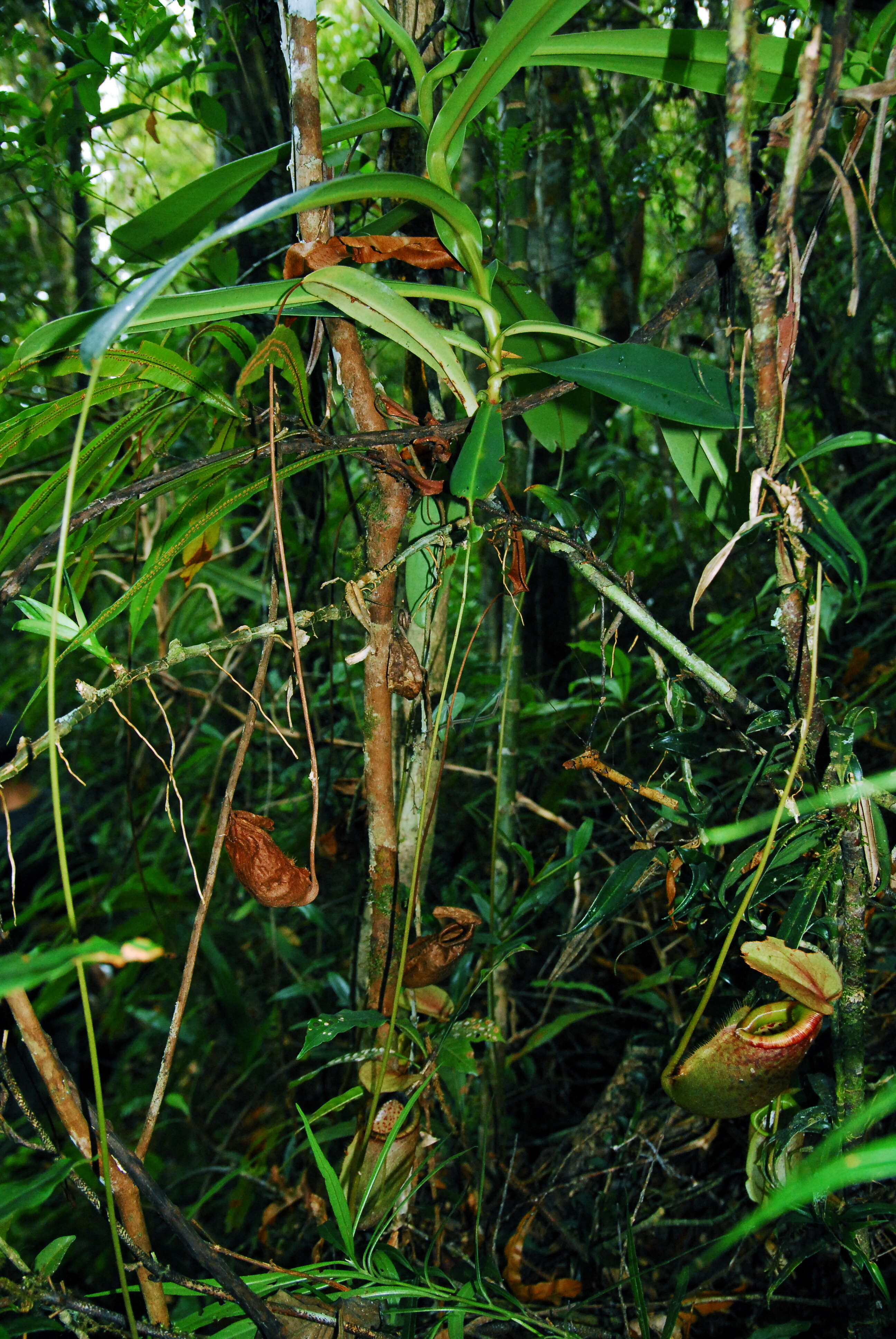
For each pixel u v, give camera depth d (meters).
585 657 1.70
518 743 1.09
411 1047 0.84
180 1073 1.65
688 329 1.97
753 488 0.66
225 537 1.74
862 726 0.73
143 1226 0.66
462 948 0.80
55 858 1.92
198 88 1.39
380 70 1.06
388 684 0.80
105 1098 1.80
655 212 1.89
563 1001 1.32
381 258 0.77
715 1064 0.70
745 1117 1.01
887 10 0.74
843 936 0.71
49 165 1.09
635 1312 0.87
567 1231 0.96
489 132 1.16
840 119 0.81
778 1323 0.84
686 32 0.77
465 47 1.06
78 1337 0.61
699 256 1.47
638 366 0.76
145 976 1.80
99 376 0.73
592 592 2.06
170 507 1.63
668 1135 1.02
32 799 1.95
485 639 1.75
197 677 2.13
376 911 0.82
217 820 1.73
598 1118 1.06
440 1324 0.70
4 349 1.86
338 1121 1.16
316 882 0.74
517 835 1.22
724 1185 1.00
